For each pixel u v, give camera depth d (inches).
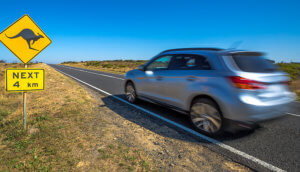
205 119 125.0
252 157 98.9
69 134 118.3
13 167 84.2
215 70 119.3
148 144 111.7
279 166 90.7
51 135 115.1
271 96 110.6
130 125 142.6
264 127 141.6
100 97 249.0
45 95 233.3
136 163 89.7
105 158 92.9
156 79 170.1
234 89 106.6
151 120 156.3
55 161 88.8
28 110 171.6
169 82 153.9
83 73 713.6
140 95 198.2
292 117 168.2
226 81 110.3
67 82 372.5
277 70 124.0
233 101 106.7
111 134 122.6
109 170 83.5
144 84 188.4
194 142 116.2
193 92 130.6
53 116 153.1
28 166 84.2
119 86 354.6
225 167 90.3
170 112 181.0
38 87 125.0
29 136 114.6
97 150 100.3
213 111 119.3
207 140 118.9
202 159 97.0
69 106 182.4
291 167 89.7
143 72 191.6
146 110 186.4
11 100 215.2
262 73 112.0
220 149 107.6
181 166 89.7
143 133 128.0
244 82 104.3
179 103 145.9
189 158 97.7
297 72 777.6
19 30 115.6
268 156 99.8
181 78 141.6
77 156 93.5
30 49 119.8
